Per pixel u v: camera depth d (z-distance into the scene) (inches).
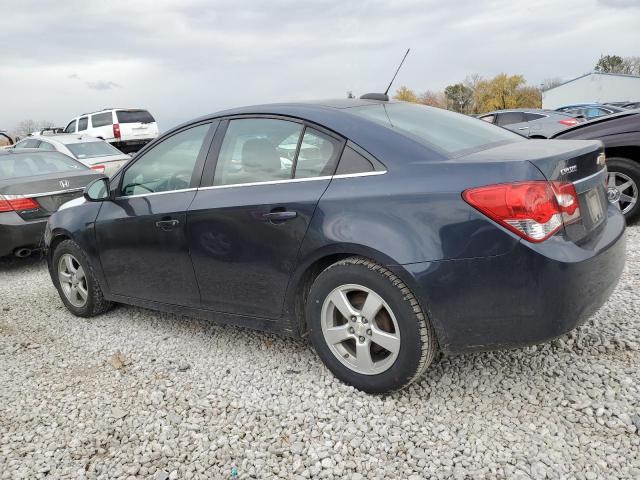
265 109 129.4
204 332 156.0
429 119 128.8
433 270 98.2
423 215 99.6
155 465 98.2
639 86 2279.8
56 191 251.9
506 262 94.0
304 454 97.9
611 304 147.3
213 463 97.6
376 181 106.4
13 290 222.4
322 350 117.9
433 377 118.6
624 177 222.4
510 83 3061.0
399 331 104.4
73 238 168.2
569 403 105.2
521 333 96.6
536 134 551.5
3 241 238.1
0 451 105.4
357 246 105.1
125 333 160.9
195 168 137.7
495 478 87.5
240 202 123.3
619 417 99.0
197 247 133.3
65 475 97.0
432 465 91.9
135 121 746.2
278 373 127.0
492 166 97.0
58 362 144.7
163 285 146.3
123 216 151.0
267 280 122.0
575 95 2410.2
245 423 108.7
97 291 170.9
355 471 92.7
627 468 86.7
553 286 93.4
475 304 97.3
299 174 117.7
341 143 113.3
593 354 121.9
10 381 135.3
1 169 268.8
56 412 118.6
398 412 107.4
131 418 113.7
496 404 107.1
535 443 94.7
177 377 130.0
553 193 95.5
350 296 113.0
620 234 111.7
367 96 143.5
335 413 108.9
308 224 112.0
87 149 470.3
